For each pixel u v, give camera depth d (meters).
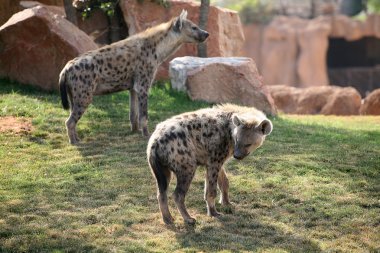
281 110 26.06
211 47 22.11
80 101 14.27
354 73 49.91
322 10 51.56
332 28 48.53
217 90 18.39
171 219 10.41
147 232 10.19
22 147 13.95
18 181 12.14
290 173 12.71
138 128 15.09
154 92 18.45
